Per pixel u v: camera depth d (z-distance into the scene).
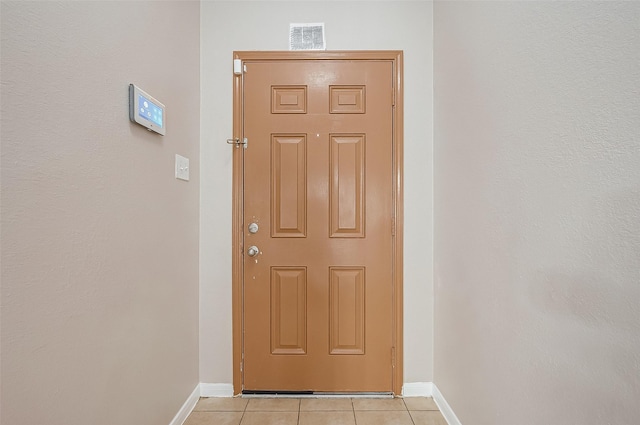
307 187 1.79
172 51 1.44
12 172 0.69
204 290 1.78
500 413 1.11
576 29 0.79
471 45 1.33
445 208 1.61
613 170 0.69
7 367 0.68
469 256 1.34
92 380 0.92
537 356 0.92
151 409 1.25
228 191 1.79
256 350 1.79
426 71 1.78
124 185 1.07
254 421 1.56
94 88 0.92
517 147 1.02
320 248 1.79
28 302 0.72
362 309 1.79
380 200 1.79
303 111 1.79
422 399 1.75
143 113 1.15
